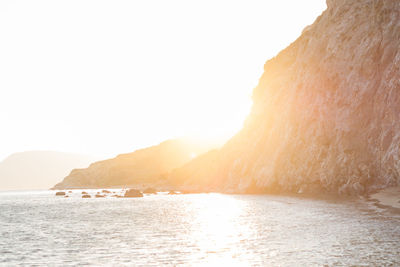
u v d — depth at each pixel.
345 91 61.69
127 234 27.50
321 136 65.25
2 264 18.97
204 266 17.09
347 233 23.61
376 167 53.91
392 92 50.88
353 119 58.91
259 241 22.53
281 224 29.50
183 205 56.59
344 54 63.56
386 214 31.73
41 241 25.75
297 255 18.39
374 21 59.69
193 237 25.00
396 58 50.81
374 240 21.05
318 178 65.06
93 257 19.81
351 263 16.41
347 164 58.06
